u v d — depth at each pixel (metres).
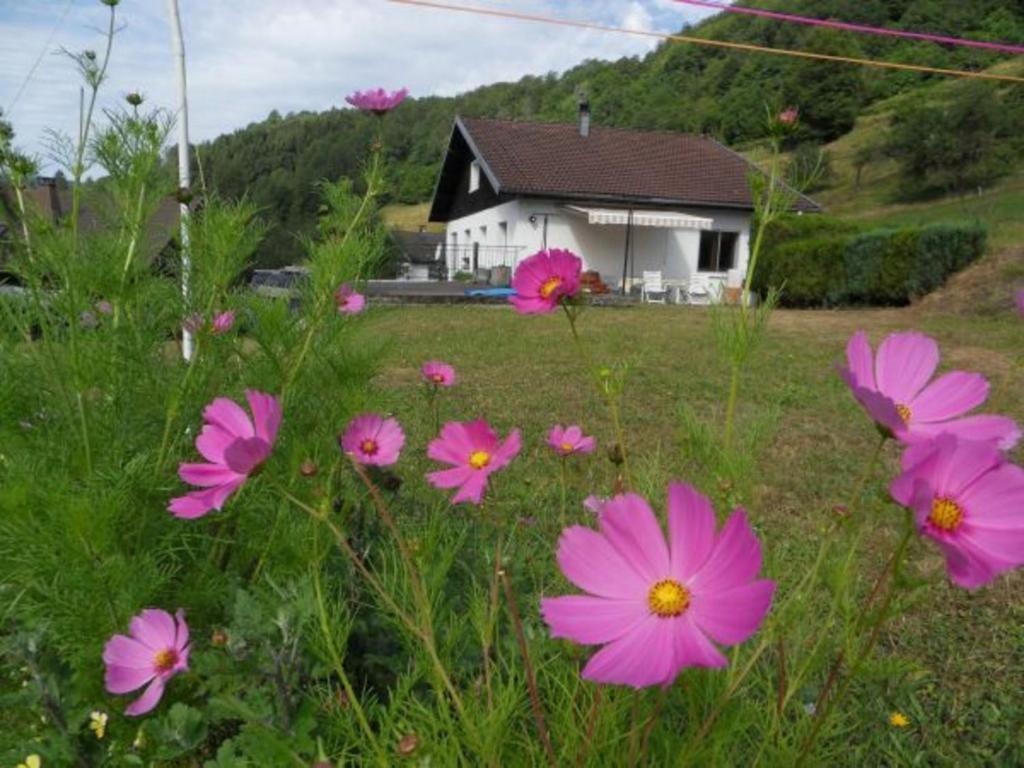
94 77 1.84
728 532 0.67
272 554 1.59
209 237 1.81
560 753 1.03
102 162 1.81
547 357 7.72
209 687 1.25
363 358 1.92
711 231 19.73
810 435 4.70
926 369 0.86
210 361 1.83
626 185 19.14
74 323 1.65
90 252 1.75
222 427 1.05
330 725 1.18
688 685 1.07
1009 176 29.75
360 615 1.58
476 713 1.00
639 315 12.62
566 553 0.73
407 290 16.59
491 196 20.62
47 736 1.31
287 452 1.61
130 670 1.22
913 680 2.04
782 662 1.05
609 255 19.02
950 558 0.65
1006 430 0.80
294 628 1.13
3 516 1.36
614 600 0.71
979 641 2.33
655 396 5.82
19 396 1.73
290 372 1.79
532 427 4.73
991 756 1.85
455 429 1.23
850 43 41.06
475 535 2.00
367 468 1.75
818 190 34.66
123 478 1.47
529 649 1.26
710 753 1.02
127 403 1.75
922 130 30.20
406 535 1.65
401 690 1.13
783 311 13.46
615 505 0.74
